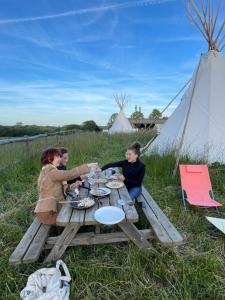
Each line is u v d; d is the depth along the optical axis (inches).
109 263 92.7
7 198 160.6
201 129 236.1
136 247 98.5
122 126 837.8
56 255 91.6
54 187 101.5
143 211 118.4
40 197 102.1
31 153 263.9
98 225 102.1
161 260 91.4
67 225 88.6
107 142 481.7
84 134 507.5
